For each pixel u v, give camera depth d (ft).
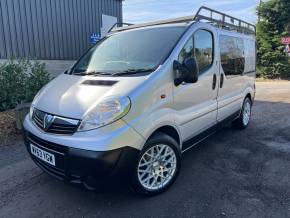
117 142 9.55
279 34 65.36
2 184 12.62
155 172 11.40
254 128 21.26
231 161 14.93
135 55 12.60
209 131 15.24
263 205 10.69
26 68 25.36
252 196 11.34
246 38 20.02
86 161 9.36
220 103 15.93
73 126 9.77
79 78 12.19
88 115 9.64
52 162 10.23
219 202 10.93
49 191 11.97
